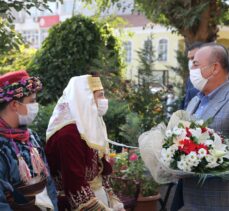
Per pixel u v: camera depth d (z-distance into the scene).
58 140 2.51
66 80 6.39
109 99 5.96
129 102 6.23
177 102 6.04
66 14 22.73
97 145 2.58
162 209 4.02
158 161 2.39
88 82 2.65
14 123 2.22
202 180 2.27
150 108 6.02
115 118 5.54
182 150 2.28
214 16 6.97
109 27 7.16
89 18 6.74
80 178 2.48
